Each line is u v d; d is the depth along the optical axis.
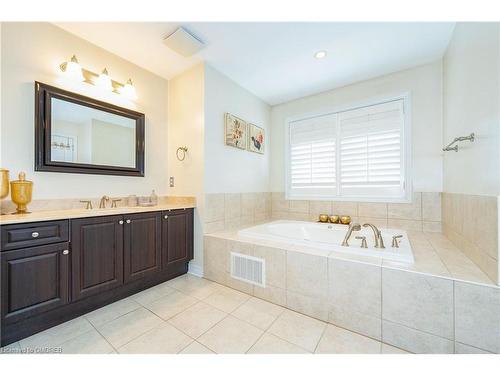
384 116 2.58
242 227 2.75
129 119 2.29
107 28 1.83
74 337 1.38
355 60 2.28
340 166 2.88
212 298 1.89
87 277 1.58
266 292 1.85
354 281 1.47
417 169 2.38
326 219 2.83
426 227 2.33
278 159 3.41
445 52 2.12
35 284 1.35
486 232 1.24
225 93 2.58
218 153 2.50
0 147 1.54
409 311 1.30
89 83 2.00
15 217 1.33
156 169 2.57
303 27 1.80
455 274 1.24
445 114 2.15
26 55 1.65
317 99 3.05
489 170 1.22
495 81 1.17
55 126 1.77
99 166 2.04
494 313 1.10
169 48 2.10
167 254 2.15
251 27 1.81
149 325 1.51
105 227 1.69
